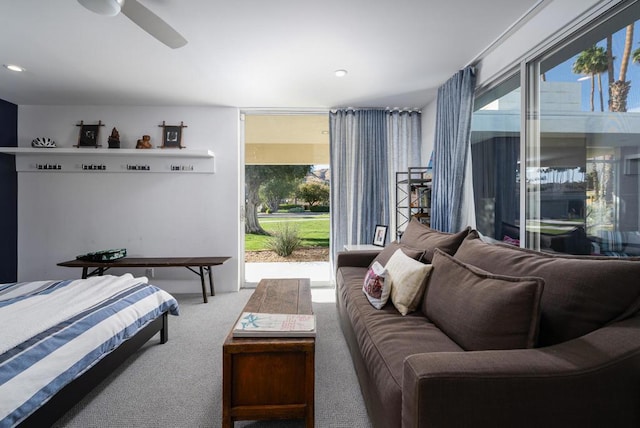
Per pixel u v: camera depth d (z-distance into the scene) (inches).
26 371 46.0
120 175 147.9
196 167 148.9
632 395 34.8
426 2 72.4
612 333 37.9
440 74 112.4
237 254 150.6
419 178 149.0
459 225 108.9
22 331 52.1
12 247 143.3
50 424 50.1
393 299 71.3
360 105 146.9
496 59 93.9
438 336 55.1
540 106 80.5
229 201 150.2
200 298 138.4
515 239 91.4
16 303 65.2
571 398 34.1
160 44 90.4
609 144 61.6
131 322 71.5
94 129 144.9
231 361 52.1
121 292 79.6
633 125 57.3
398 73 111.3
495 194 101.5
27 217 145.9
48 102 141.2
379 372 47.9
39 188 146.0
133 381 72.4
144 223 148.7
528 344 41.6
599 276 42.2
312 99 138.5
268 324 57.6
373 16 77.7
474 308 48.5
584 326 41.1
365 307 73.0
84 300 70.2
